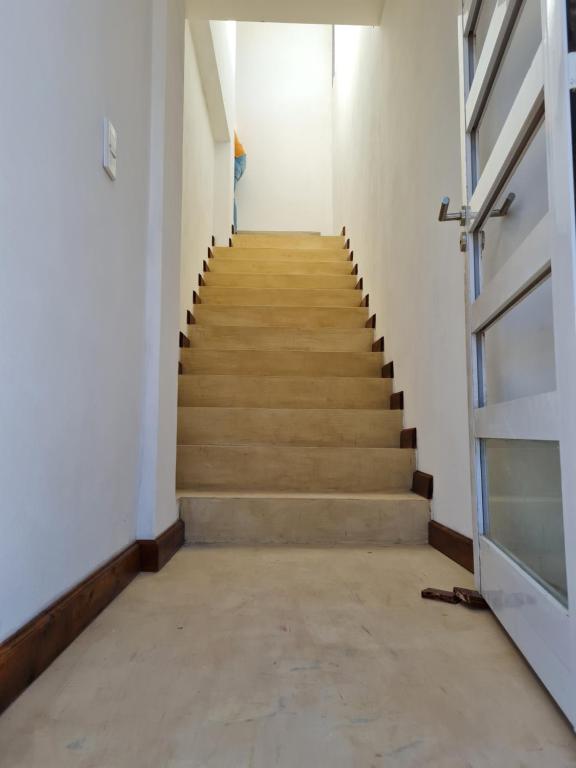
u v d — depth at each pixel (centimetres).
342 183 527
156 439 168
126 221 150
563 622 82
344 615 129
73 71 111
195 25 344
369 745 77
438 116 197
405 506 208
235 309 364
